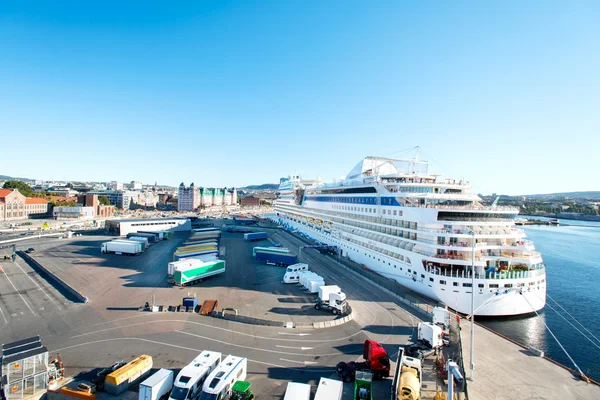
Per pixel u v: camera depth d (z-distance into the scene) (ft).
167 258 247.29
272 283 178.91
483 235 141.69
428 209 152.66
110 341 104.73
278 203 526.98
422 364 92.63
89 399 72.59
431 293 143.54
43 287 166.91
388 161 232.12
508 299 132.26
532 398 78.28
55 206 544.62
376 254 189.57
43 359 78.02
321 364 92.32
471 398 77.25
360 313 133.69
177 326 117.80
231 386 75.87
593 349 122.42
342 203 243.60
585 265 283.79
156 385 71.92
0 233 364.58
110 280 180.75
